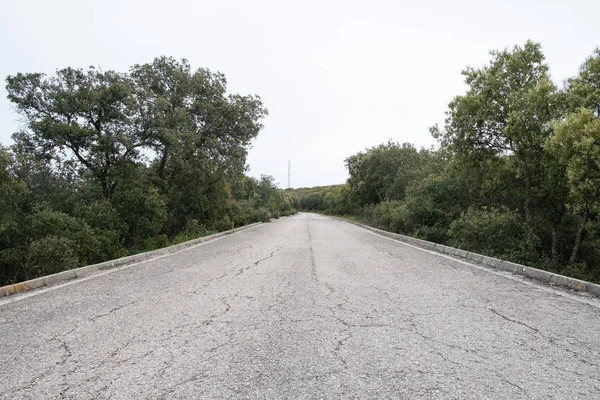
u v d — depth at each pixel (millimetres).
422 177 27531
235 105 23484
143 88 20016
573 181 10562
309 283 7371
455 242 14969
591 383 3209
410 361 3672
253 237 19625
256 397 2971
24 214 14047
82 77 17359
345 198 59969
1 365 3586
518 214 13984
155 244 17094
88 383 3209
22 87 16094
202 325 4770
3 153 12500
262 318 5066
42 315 5223
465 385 3176
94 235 14352
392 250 13188
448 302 5887
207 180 24984
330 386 3160
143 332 4504
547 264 12359
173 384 3188
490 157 15984
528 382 3225
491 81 14883
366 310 5445
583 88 11883
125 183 17922
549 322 4875
